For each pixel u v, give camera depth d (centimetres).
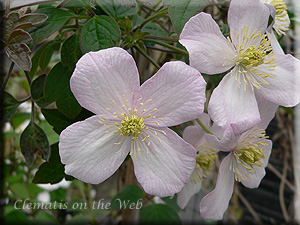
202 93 10
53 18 11
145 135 11
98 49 11
